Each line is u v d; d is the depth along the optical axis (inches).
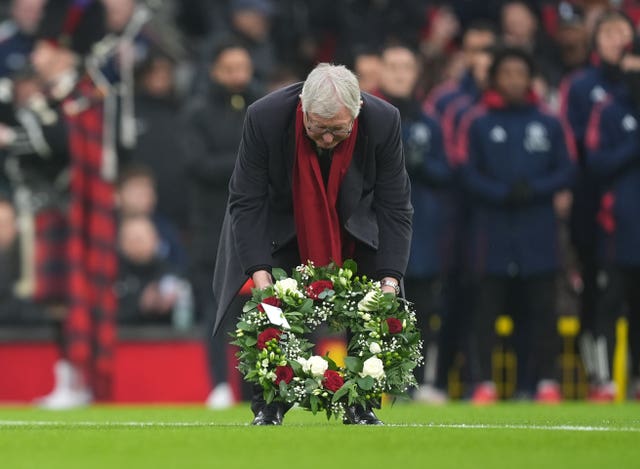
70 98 1718.8
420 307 1600.6
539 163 1573.6
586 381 1664.6
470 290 1630.2
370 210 889.5
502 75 1577.3
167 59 1975.9
